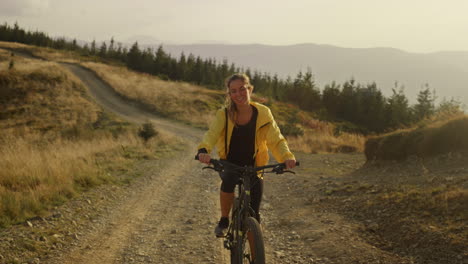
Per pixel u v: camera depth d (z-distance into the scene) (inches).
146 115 1584.6
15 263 184.1
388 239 191.6
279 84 4394.7
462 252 157.9
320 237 210.8
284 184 390.9
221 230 154.4
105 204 311.7
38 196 293.1
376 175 388.5
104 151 624.4
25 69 1996.8
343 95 3722.9
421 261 162.2
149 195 357.7
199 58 4557.1
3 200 265.4
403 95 3752.5
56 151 560.1
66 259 194.7
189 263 191.0
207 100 1836.9
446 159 358.9
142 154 625.3
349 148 790.5
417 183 287.1
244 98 138.4
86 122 1402.6
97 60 4222.4
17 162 389.4
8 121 1389.0
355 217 235.0
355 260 174.9
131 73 2765.7
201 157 135.3
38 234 224.1
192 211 299.4
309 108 3703.3
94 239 227.9
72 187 340.2
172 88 2101.4
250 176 138.4
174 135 1050.1
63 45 5447.8
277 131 147.4
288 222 250.1
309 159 603.8
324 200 294.7
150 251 209.0
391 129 509.0
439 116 445.7
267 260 189.0
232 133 144.6
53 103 1624.0
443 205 205.0
